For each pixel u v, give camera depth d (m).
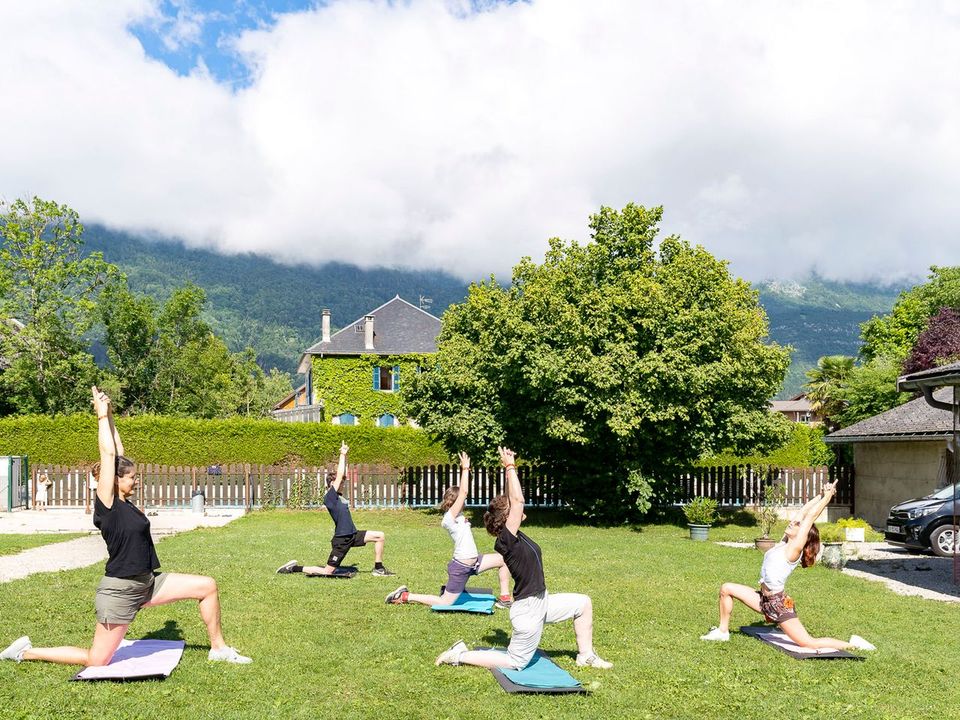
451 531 10.08
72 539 18.88
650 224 25.83
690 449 26.09
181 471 31.12
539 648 8.25
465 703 6.39
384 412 56.84
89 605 9.90
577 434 24.11
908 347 56.56
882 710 6.48
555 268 25.61
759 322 26.53
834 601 11.52
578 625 7.61
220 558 15.02
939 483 23.14
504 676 7.02
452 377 26.47
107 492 6.87
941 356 40.06
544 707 6.35
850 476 30.16
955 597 12.50
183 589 7.29
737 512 30.06
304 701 6.37
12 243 48.06
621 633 9.02
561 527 25.66
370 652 7.91
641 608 10.55
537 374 23.31
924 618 10.37
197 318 62.84
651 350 23.67
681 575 13.98
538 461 27.84
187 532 21.36
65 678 6.70
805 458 40.97
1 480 29.23
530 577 7.14
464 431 26.05
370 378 56.97
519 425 25.97
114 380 55.53
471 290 28.16
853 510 30.00
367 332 57.53
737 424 25.66
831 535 20.22
